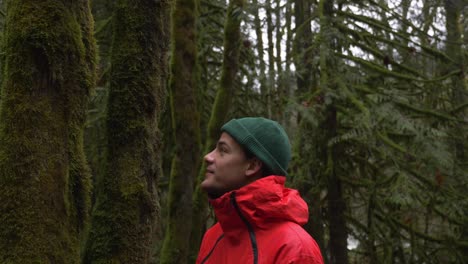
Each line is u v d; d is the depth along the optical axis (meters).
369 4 7.26
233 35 5.39
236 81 7.28
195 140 4.79
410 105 6.84
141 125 1.83
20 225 1.45
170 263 4.63
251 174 1.57
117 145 1.81
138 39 1.85
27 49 1.51
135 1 1.87
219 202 1.51
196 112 4.81
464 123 7.16
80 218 1.63
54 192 1.51
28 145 1.48
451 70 7.61
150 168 1.84
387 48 7.70
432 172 6.07
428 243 8.06
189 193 4.75
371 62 6.84
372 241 7.20
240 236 1.52
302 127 6.27
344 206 7.28
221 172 1.58
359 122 5.77
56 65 1.54
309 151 6.80
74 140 1.60
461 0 7.39
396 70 7.63
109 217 1.75
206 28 6.65
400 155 6.78
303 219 1.53
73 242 1.58
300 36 7.13
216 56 7.62
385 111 5.71
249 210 1.47
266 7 5.20
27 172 1.47
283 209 1.47
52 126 1.53
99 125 6.05
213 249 1.65
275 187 1.48
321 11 6.57
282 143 1.59
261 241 1.47
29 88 1.51
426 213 7.30
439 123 7.39
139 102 1.83
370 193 7.05
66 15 1.58
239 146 1.58
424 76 7.27
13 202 1.46
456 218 7.34
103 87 5.36
